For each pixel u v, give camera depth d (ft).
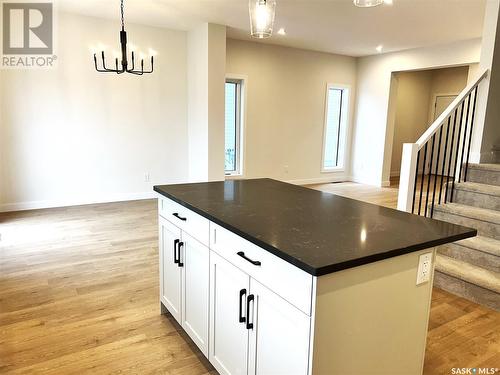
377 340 4.53
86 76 16.79
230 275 5.32
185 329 6.98
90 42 16.65
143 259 11.21
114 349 6.82
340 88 25.54
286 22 16.97
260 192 7.61
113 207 17.24
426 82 28.99
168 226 7.41
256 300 4.77
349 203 6.69
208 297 6.00
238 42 20.76
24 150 15.99
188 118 19.67
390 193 22.18
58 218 15.28
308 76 23.79
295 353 4.16
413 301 4.84
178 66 19.03
